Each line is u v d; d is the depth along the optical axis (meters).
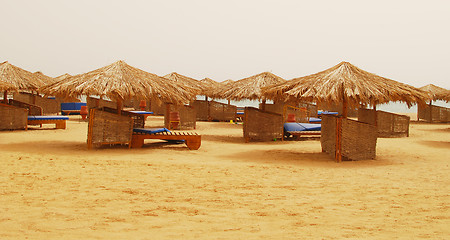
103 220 3.81
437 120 21.73
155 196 4.96
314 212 4.29
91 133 9.81
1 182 5.51
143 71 11.51
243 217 4.03
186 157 9.03
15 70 15.70
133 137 10.43
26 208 4.18
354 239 3.25
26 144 10.54
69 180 5.83
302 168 7.69
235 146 11.37
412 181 6.32
